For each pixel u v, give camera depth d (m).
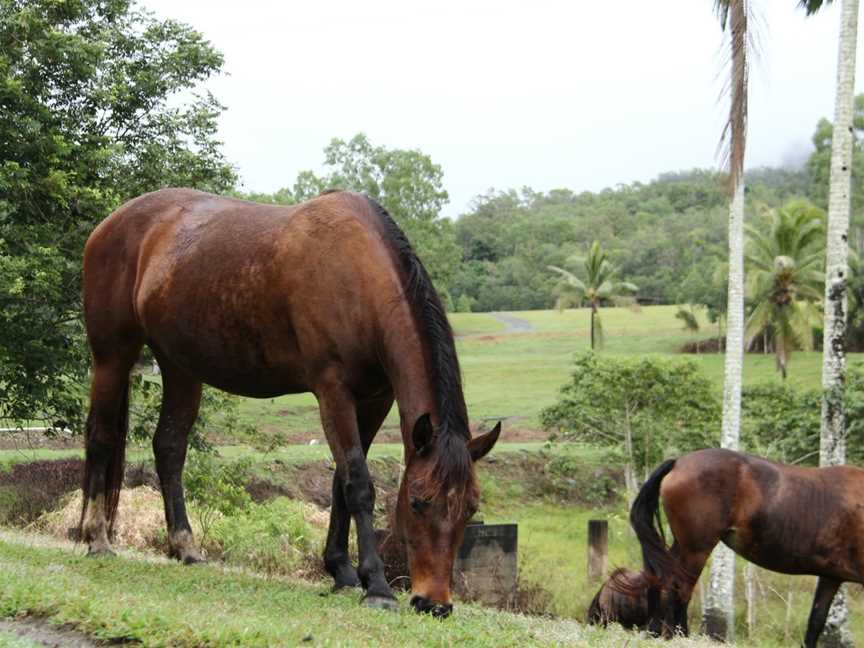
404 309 5.74
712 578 15.74
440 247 63.81
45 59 15.12
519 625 5.90
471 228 117.94
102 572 6.39
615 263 92.00
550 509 28.70
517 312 96.94
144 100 16.75
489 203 130.12
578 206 130.00
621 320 82.44
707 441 25.05
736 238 16.56
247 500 14.52
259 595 5.88
